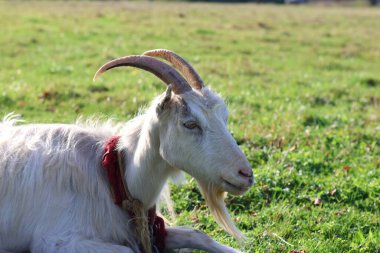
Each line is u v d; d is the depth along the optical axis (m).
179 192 6.08
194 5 45.66
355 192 6.27
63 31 20.78
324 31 26.03
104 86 11.48
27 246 4.41
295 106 10.69
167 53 4.66
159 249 4.77
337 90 12.74
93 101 10.21
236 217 5.61
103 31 21.39
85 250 4.17
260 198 6.05
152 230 4.69
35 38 18.61
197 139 4.15
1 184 4.44
